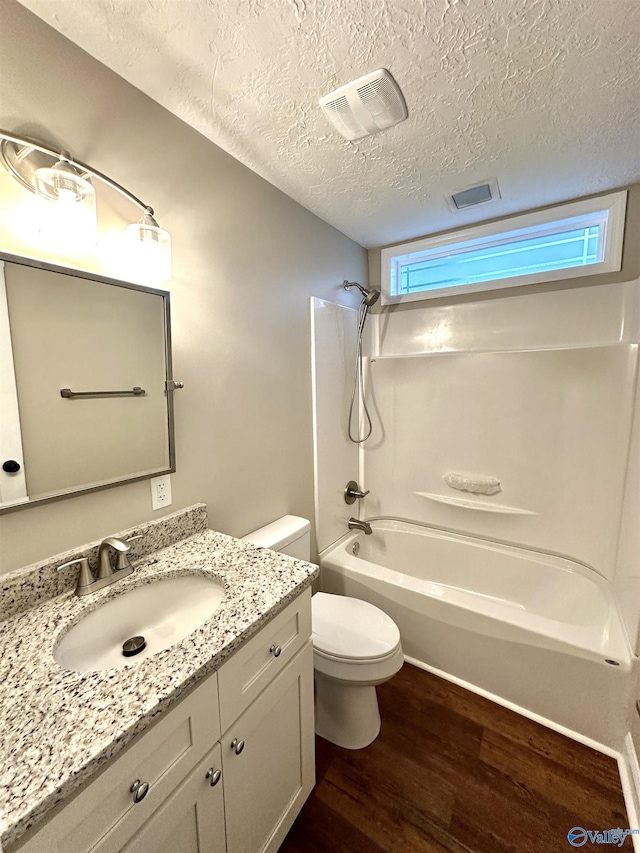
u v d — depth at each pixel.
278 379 1.75
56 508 0.99
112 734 0.59
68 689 0.68
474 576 2.22
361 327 2.39
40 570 0.94
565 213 1.86
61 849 0.54
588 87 1.11
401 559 2.45
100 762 0.56
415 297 2.37
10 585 0.89
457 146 1.39
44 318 0.94
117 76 1.06
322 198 1.79
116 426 1.11
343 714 1.45
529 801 1.25
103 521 1.09
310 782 1.20
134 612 1.04
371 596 1.93
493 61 1.01
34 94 0.89
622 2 0.85
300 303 1.88
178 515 1.28
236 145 1.38
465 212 1.95
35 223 0.91
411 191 1.73
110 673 0.72
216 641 0.80
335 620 1.53
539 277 1.98
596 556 1.86
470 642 1.67
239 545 1.25
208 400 1.40
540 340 2.02
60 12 0.87
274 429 1.75
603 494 1.81
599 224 1.86
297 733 1.11
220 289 1.42
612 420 1.77
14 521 0.91
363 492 2.45
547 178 1.64
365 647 1.38
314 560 2.10
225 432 1.48
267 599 0.95
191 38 0.94
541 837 1.15
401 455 2.44
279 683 1.01
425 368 2.30
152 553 1.20
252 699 0.91
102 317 1.06
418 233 2.23
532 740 1.46
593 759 1.38
